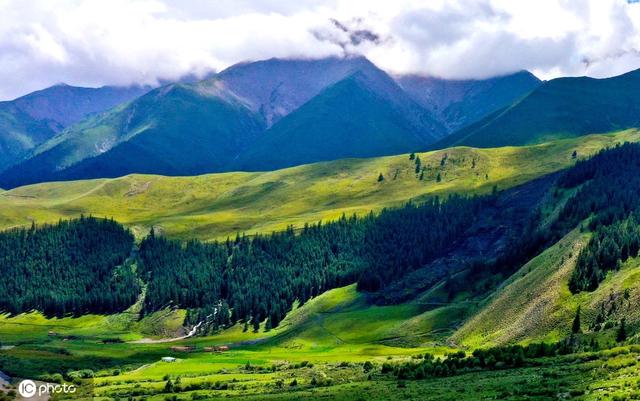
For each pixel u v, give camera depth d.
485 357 133.50
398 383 122.69
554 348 134.62
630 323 144.00
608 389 87.00
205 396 134.75
